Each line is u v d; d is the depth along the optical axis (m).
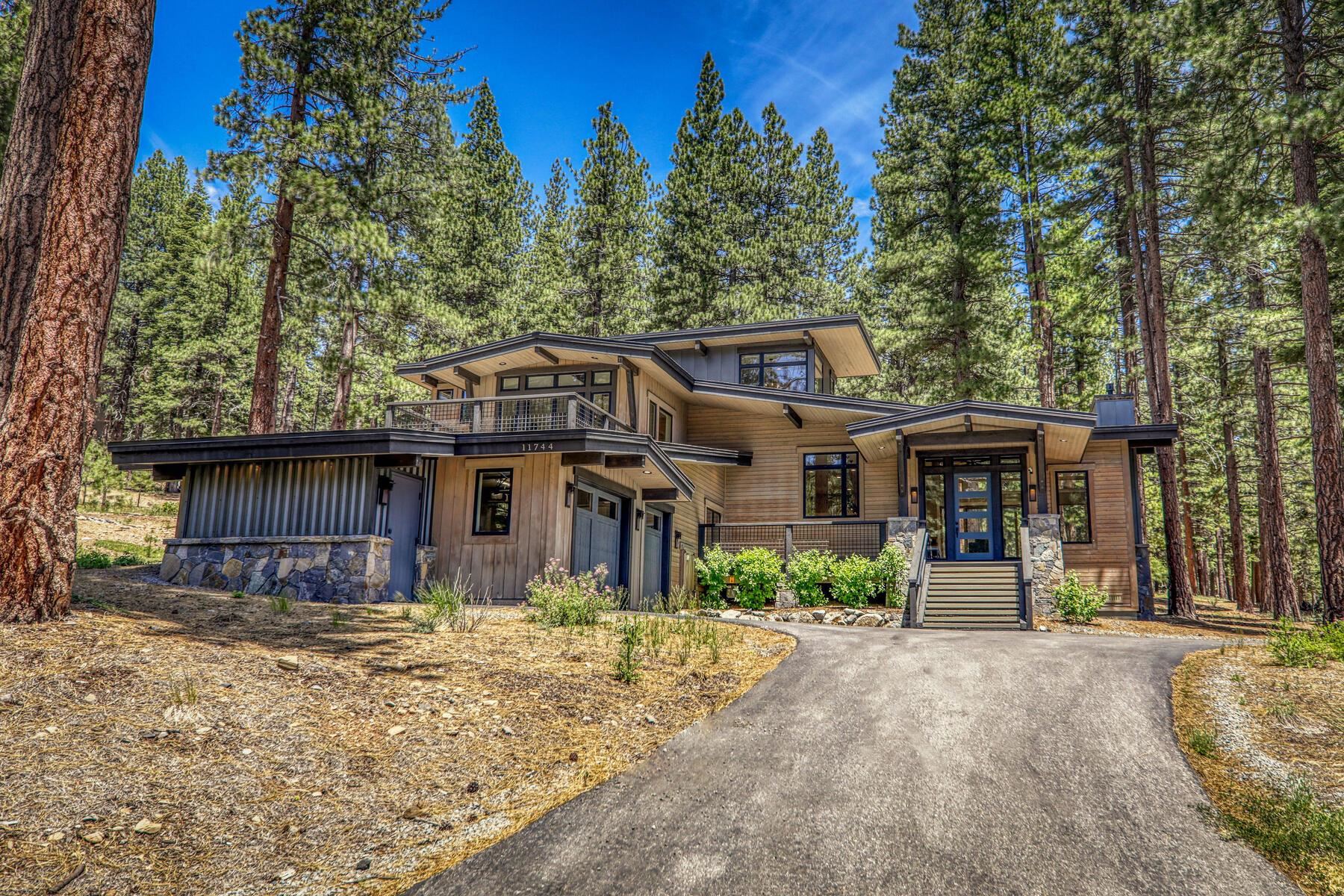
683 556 21.48
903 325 32.03
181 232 47.75
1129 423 20.69
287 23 20.25
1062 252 27.09
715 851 4.58
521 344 20.70
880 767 5.95
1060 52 25.61
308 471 14.78
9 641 6.33
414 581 15.74
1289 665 8.82
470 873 4.29
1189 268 26.11
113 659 6.39
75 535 7.36
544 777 5.68
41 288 7.29
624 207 42.28
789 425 23.80
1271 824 4.82
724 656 9.66
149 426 50.31
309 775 5.30
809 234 40.31
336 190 20.00
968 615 16.53
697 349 25.27
